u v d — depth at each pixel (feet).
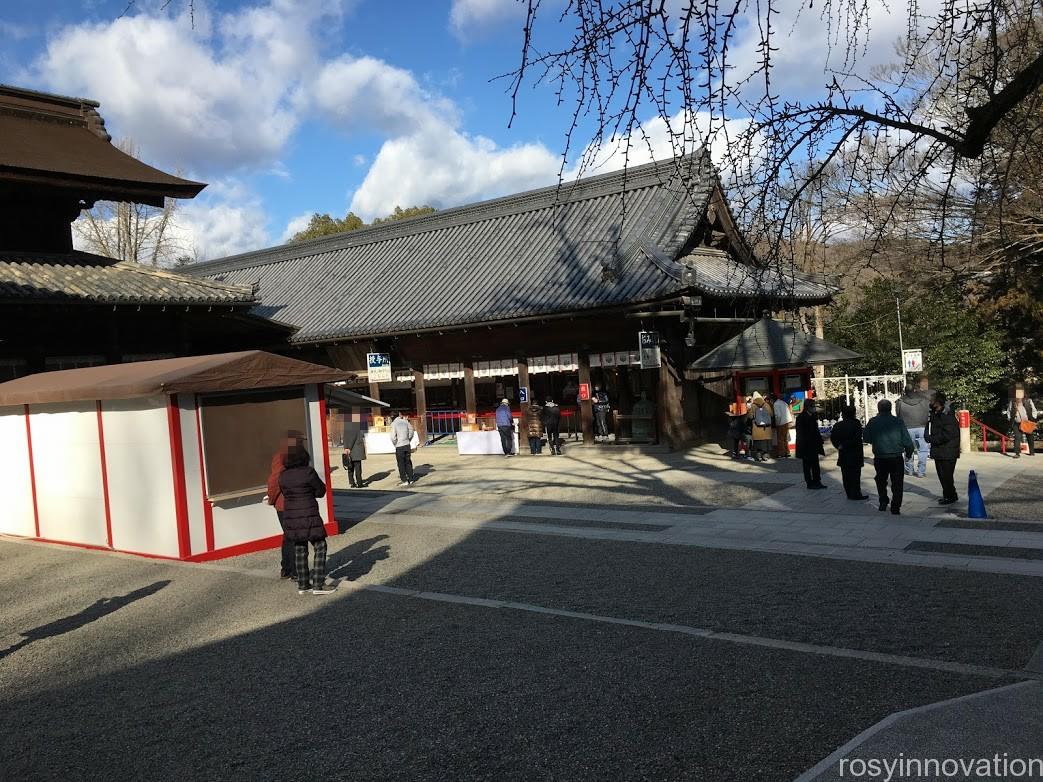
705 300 67.36
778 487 48.42
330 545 39.45
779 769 14.67
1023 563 28.07
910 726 15.48
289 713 18.93
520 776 15.17
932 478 48.70
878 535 33.99
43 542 44.37
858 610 24.13
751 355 61.57
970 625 22.07
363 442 61.62
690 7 11.26
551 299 71.97
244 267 118.52
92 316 58.49
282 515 30.50
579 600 27.20
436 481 61.57
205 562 37.04
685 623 23.99
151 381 35.53
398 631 24.85
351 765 16.10
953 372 74.64
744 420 62.18
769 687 18.60
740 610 24.94
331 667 21.94
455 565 33.53
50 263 60.13
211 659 23.31
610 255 74.33
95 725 18.99
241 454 38.68
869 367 81.71
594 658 21.34
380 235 104.63
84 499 41.57
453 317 76.89
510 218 93.15
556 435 73.26
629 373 76.64
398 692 19.80
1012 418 58.90
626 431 76.33
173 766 16.58
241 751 17.07
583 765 15.42
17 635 26.94
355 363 90.53
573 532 38.91
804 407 46.98
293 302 98.94
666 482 53.31
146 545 38.42
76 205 63.00
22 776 16.55
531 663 21.25
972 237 14.97
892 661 19.76
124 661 23.61
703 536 36.19
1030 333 75.97
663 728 16.76
